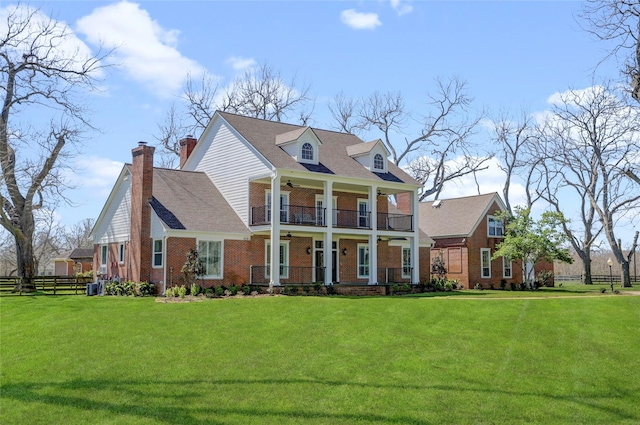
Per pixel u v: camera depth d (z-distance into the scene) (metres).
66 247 78.94
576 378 13.30
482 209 42.19
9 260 67.31
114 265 31.72
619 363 14.40
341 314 19.78
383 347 15.47
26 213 34.53
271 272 28.20
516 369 13.84
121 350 15.09
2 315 21.30
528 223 39.03
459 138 53.22
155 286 27.94
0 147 32.59
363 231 31.66
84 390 12.12
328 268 30.03
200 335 16.66
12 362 14.28
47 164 34.50
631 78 21.42
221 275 28.86
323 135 36.09
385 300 23.41
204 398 11.66
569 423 10.95
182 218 28.48
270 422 10.59
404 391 12.21
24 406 11.29
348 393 12.02
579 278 61.00
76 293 30.11
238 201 30.95
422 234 38.66
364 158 33.88
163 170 31.92
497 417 11.09
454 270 41.41
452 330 17.52
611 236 45.78
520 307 21.50
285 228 28.83
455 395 12.08
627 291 35.53
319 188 32.94
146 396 11.76
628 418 11.25
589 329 17.70
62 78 34.00
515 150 51.25
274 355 14.60
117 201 31.98
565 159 46.31
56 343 15.99
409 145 54.00
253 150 30.17
